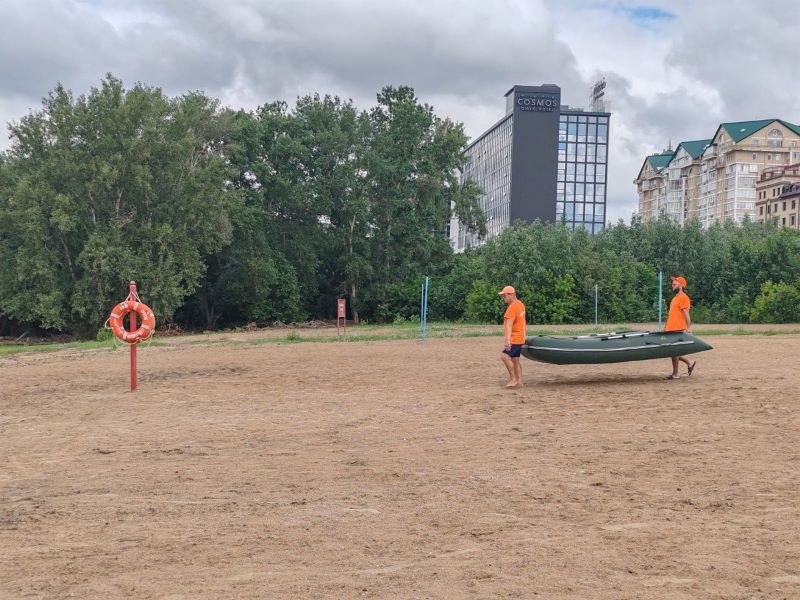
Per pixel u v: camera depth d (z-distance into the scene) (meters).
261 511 6.98
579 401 13.45
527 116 140.25
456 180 63.56
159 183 51.56
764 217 123.75
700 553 5.50
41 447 10.65
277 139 59.41
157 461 9.43
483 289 51.81
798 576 5.01
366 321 61.72
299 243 60.59
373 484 7.93
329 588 4.95
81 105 49.47
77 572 5.42
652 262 56.75
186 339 38.59
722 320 52.12
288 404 14.20
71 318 49.56
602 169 161.75
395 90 61.84
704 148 150.25
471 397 14.39
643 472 8.12
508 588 4.87
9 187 49.59
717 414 11.66
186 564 5.52
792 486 7.37
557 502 7.02
